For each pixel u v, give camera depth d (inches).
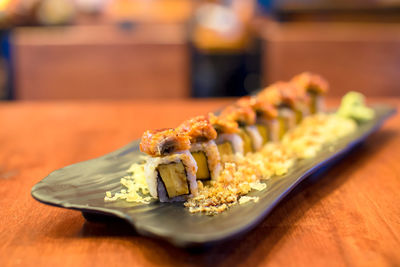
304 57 35.8
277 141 17.3
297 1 41.3
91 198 11.1
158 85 35.1
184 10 42.6
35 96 34.8
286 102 18.7
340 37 35.6
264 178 13.0
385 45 35.0
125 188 11.9
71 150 17.6
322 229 10.6
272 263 9.2
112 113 24.2
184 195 11.3
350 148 16.8
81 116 23.7
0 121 22.8
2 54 37.4
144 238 10.2
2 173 14.9
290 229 10.6
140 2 40.8
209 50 39.4
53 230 10.6
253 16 43.4
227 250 9.7
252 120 15.4
